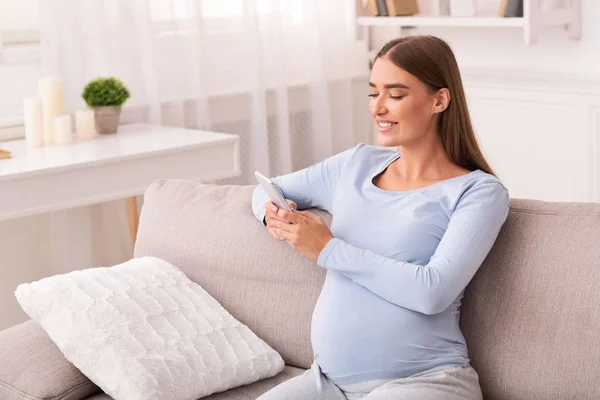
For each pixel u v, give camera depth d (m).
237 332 2.20
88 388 2.11
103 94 3.46
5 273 3.54
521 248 1.99
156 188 2.56
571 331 1.88
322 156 4.41
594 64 3.96
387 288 1.93
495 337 1.98
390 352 1.93
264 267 2.26
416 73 2.02
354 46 4.58
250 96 4.13
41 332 2.21
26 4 3.57
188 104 3.96
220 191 2.49
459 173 2.08
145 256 2.43
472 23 4.01
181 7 3.87
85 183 3.06
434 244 1.98
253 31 4.04
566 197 4.11
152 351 2.04
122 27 3.69
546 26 4.02
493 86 4.28
